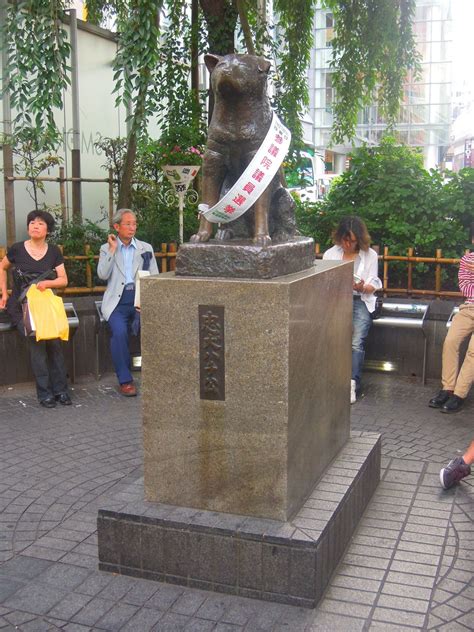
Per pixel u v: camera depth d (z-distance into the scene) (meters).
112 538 3.14
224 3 8.65
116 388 6.39
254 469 3.04
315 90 25.53
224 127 3.29
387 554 3.32
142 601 2.94
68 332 5.86
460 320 5.63
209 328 3.02
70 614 2.85
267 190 3.27
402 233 7.13
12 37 6.99
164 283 3.07
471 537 3.49
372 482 3.97
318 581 2.89
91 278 7.12
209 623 2.78
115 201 9.98
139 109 6.71
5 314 6.33
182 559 3.03
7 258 5.91
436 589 3.02
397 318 6.42
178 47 9.18
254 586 2.94
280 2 9.29
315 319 3.29
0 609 2.89
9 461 4.59
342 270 3.77
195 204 8.87
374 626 2.76
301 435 3.17
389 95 9.58
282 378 2.95
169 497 3.20
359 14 9.03
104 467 4.49
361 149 7.84
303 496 3.23
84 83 9.62
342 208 7.63
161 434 3.17
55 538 3.52
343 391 3.93
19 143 8.23
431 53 26.97
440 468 4.44
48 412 5.68
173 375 3.11
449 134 27.61
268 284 2.91
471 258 5.61
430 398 6.04
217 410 3.06
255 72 3.19
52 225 5.90
